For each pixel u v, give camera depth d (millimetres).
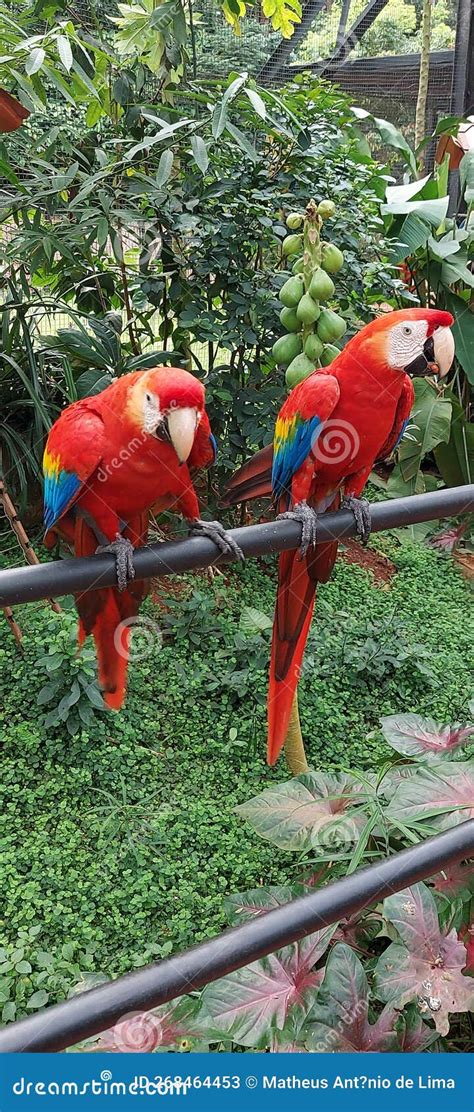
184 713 3633
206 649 3945
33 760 3277
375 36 6859
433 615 4652
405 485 5117
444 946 2094
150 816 3113
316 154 3979
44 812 3096
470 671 4168
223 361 5441
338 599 4570
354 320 4535
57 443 1910
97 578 1527
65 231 3947
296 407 2207
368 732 3670
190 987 1183
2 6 4105
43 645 3721
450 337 2107
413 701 3910
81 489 1909
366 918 2494
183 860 2963
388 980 2051
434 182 5965
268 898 2471
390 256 5215
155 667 3822
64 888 2803
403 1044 2006
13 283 4180
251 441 4266
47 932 2648
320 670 3908
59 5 3672
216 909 2770
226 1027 2084
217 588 4441
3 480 4141
